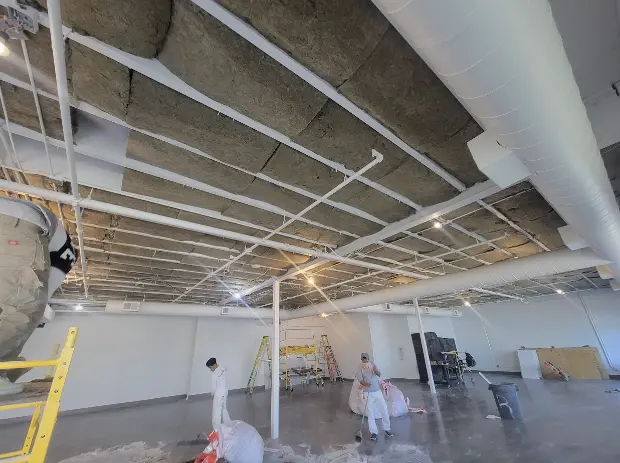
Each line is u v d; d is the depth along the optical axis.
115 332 8.05
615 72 1.89
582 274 7.27
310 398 7.96
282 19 1.36
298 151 2.36
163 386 8.31
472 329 12.08
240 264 5.20
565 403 5.78
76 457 4.05
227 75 1.63
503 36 0.89
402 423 5.10
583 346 9.13
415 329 11.16
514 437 3.98
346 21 1.38
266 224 3.66
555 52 1.05
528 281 7.79
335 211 3.35
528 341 10.50
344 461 3.54
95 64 1.55
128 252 4.43
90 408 7.16
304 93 1.80
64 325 7.50
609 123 2.01
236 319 10.08
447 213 3.44
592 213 2.20
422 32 0.91
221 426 3.70
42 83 1.69
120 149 2.30
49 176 2.42
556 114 1.24
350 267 5.70
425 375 9.92
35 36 1.43
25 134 2.10
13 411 6.51
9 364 1.14
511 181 1.90
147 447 4.39
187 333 9.16
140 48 1.47
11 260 1.20
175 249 4.37
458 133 2.13
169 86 1.65
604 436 3.75
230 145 2.22
